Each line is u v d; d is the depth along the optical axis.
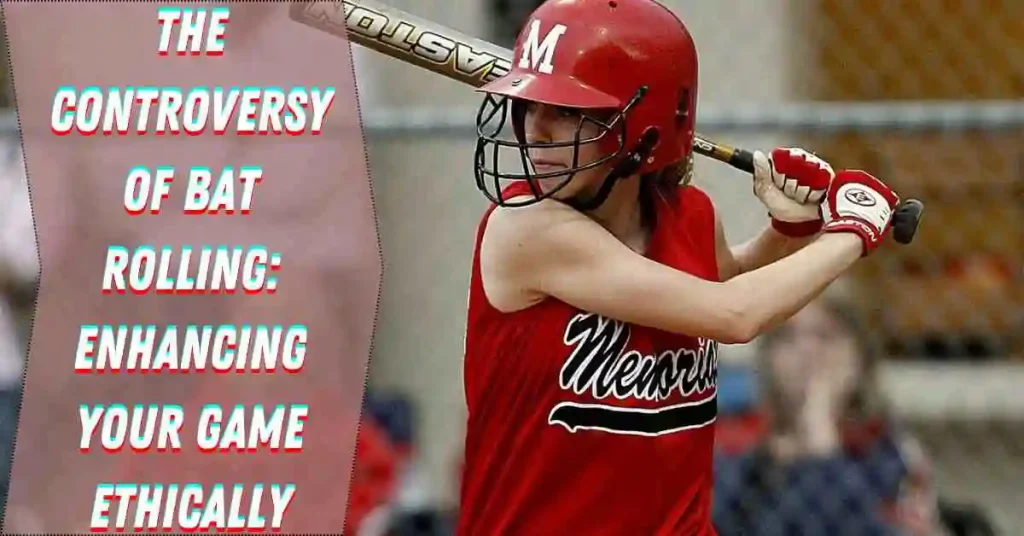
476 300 10.63
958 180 19.50
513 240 10.27
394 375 18.98
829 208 10.84
